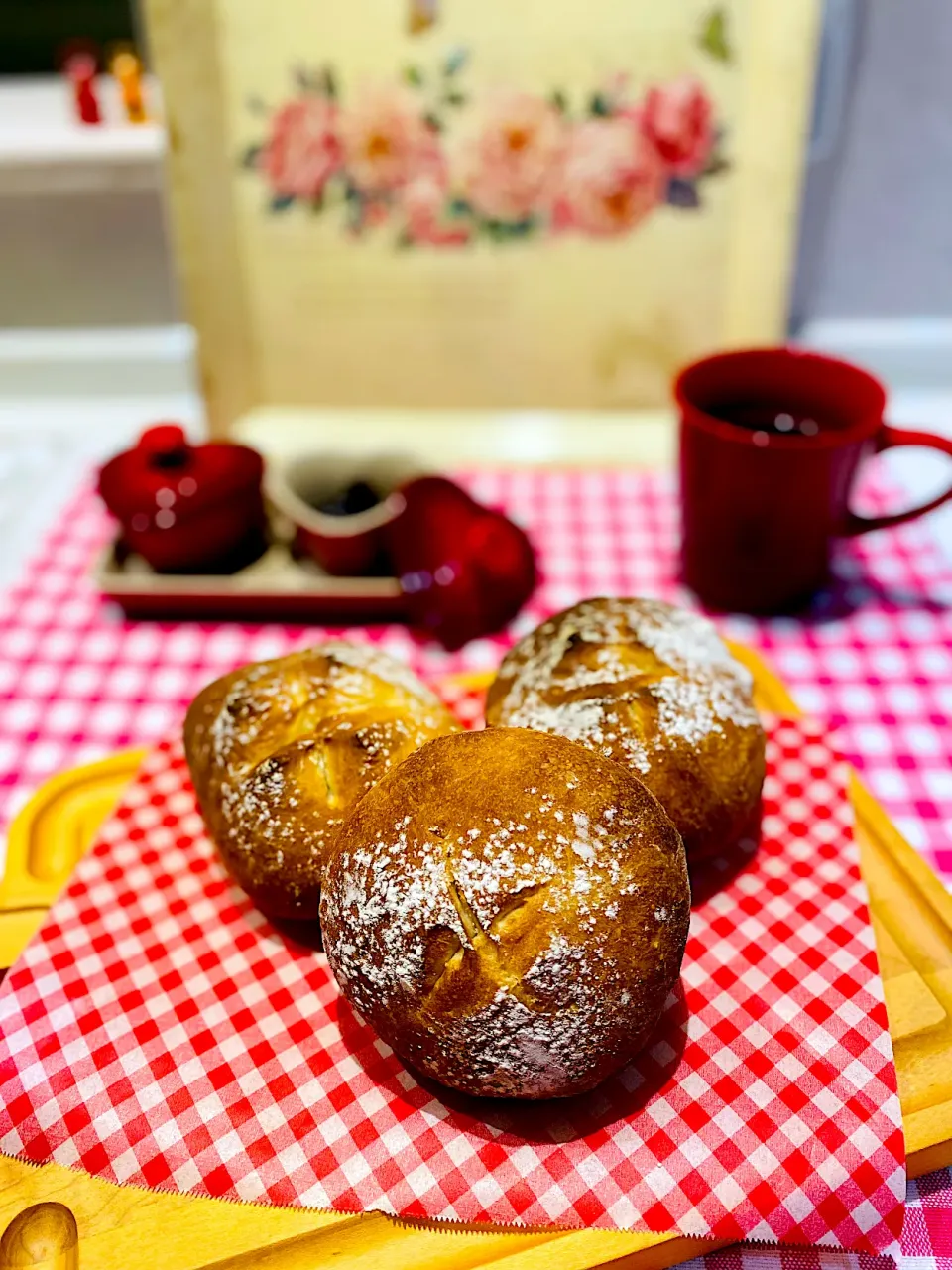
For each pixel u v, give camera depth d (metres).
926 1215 0.24
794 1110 0.25
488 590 0.41
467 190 0.50
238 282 0.52
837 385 0.40
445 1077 0.24
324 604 0.43
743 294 0.52
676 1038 0.26
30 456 0.55
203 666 0.41
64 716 0.39
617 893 0.23
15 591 0.45
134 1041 0.26
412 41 0.47
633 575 0.45
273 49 0.47
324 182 0.49
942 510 0.49
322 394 0.55
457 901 0.23
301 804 0.28
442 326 0.53
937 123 0.61
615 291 0.52
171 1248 0.23
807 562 0.41
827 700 0.39
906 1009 0.27
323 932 0.25
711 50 0.46
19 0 0.79
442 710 0.31
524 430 0.55
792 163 0.48
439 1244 0.23
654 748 0.28
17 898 0.31
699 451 0.39
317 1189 0.24
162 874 0.31
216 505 0.42
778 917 0.29
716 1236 0.23
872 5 0.57
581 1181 0.24
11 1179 0.24
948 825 0.34
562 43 0.47
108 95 0.76
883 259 0.67
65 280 0.71
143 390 0.70
